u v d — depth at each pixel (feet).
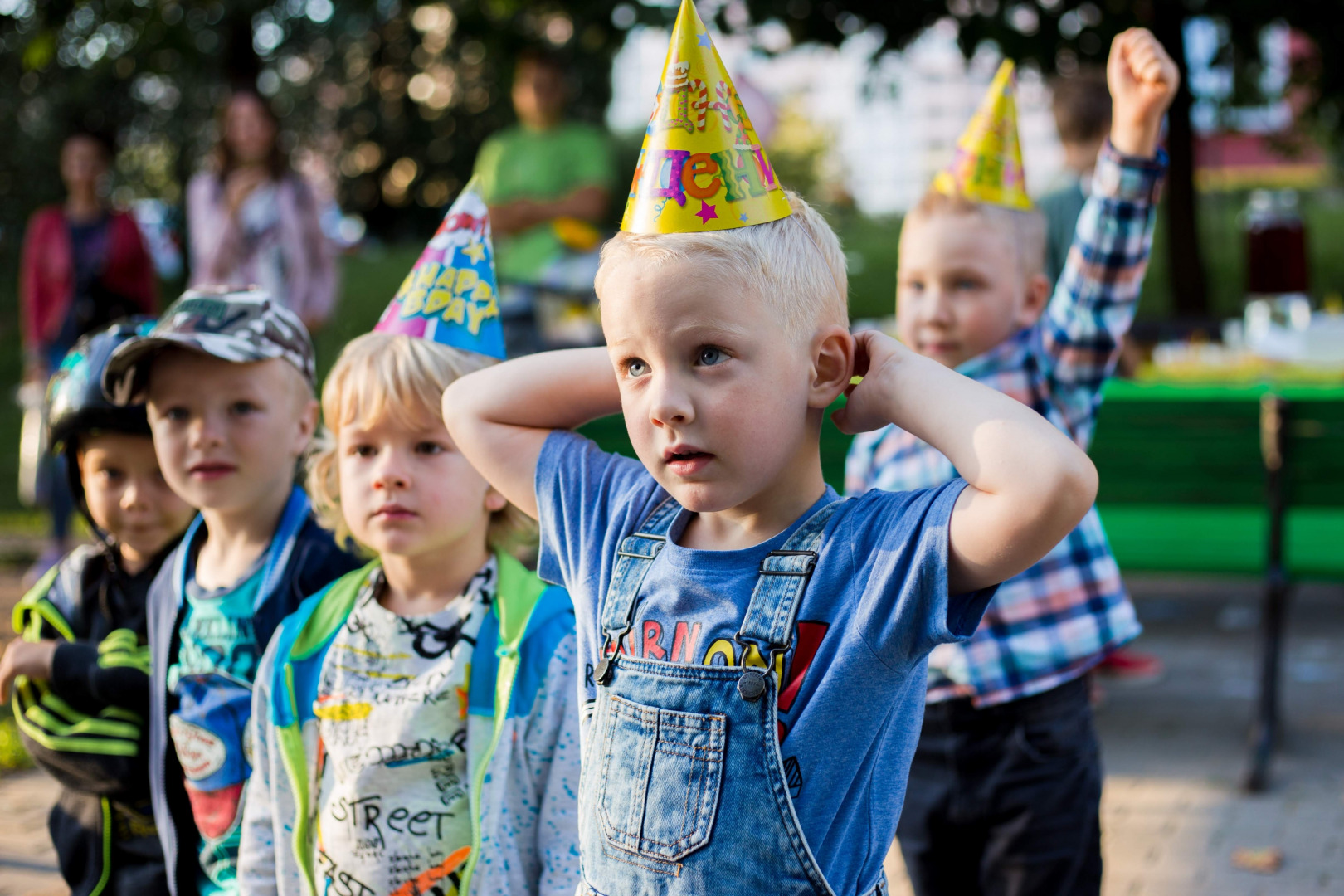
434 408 6.70
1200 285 31.53
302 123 48.19
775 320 4.60
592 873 4.97
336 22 39.96
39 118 41.01
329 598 7.09
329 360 34.96
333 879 6.54
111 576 8.16
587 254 22.09
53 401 8.14
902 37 28.68
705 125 4.62
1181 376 15.81
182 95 40.42
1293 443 11.96
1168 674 15.57
